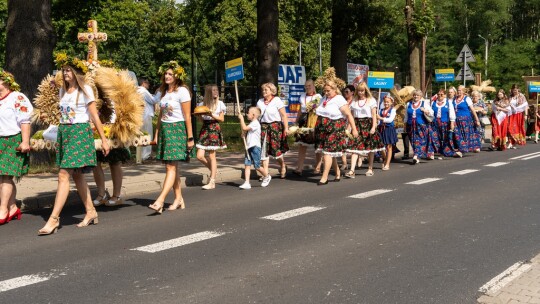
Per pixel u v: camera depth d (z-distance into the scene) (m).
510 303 4.68
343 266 5.82
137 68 55.94
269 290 5.11
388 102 13.78
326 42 57.66
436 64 58.59
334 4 23.77
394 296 4.97
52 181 11.13
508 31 77.50
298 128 12.62
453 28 61.97
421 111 15.47
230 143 20.23
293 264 5.89
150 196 10.26
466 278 5.45
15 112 7.85
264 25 18.16
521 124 21.53
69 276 5.51
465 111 17.62
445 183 11.52
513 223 7.80
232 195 10.26
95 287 5.20
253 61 47.00
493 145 20.09
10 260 6.06
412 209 8.75
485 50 59.81
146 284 5.27
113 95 8.08
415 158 15.45
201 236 7.05
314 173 13.42
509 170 13.67
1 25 31.11
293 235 7.10
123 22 38.88
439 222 7.84
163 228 7.52
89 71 8.19
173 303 4.80
